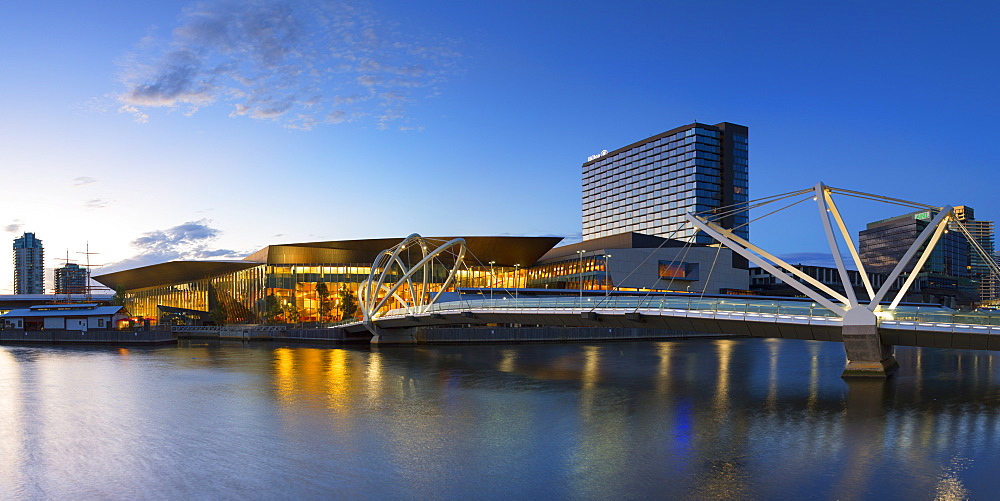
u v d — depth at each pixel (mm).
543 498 23797
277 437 33156
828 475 26297
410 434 33844
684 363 70500
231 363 70375
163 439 32719
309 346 98625
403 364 69562
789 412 39188
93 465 27953
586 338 112438
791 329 51531
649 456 29281
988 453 29281
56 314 109188
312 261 137500
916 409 39562
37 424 36312
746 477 26109
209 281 164125
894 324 48219
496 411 40344
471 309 74562
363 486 25125
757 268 184750
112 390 49094
